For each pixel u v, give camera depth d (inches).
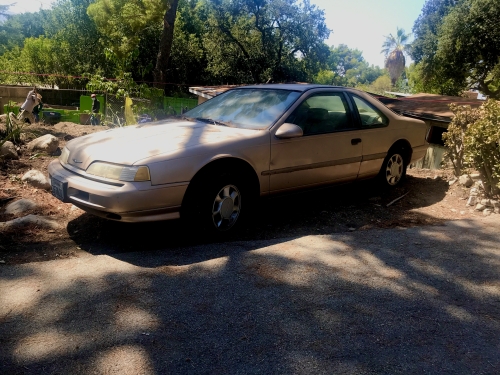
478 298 129.5
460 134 259.1
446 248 166.4
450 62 1131.9
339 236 176.7
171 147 159.5
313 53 1483.8
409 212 217.3
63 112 709.9
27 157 282.4
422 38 1332.4
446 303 126.0
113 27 1161.4
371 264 150.6
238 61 1464.1
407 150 253.6
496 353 103.3
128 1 1081.4
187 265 145.0
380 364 97.3
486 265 151.9
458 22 1067.9
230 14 1397.6
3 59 1574.8
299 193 203.3
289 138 186.9
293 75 1503.4
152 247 161.5
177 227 182.9
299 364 96.3
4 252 150.3
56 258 148.3
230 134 176.7
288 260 151.6
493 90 1232.2
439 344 106.0
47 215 190.2
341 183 220.2
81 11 1446.9
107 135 179.3
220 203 169.5
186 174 156.3
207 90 641.0
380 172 241.9
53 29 1657.2
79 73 1416.1
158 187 150.8
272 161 183.3
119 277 134.3
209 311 116.9
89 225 181.3
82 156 163.2
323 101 209.0
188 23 1590.8
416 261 154.0
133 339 103.1
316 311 118.9
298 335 107.3
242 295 126.1
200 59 1539.1
